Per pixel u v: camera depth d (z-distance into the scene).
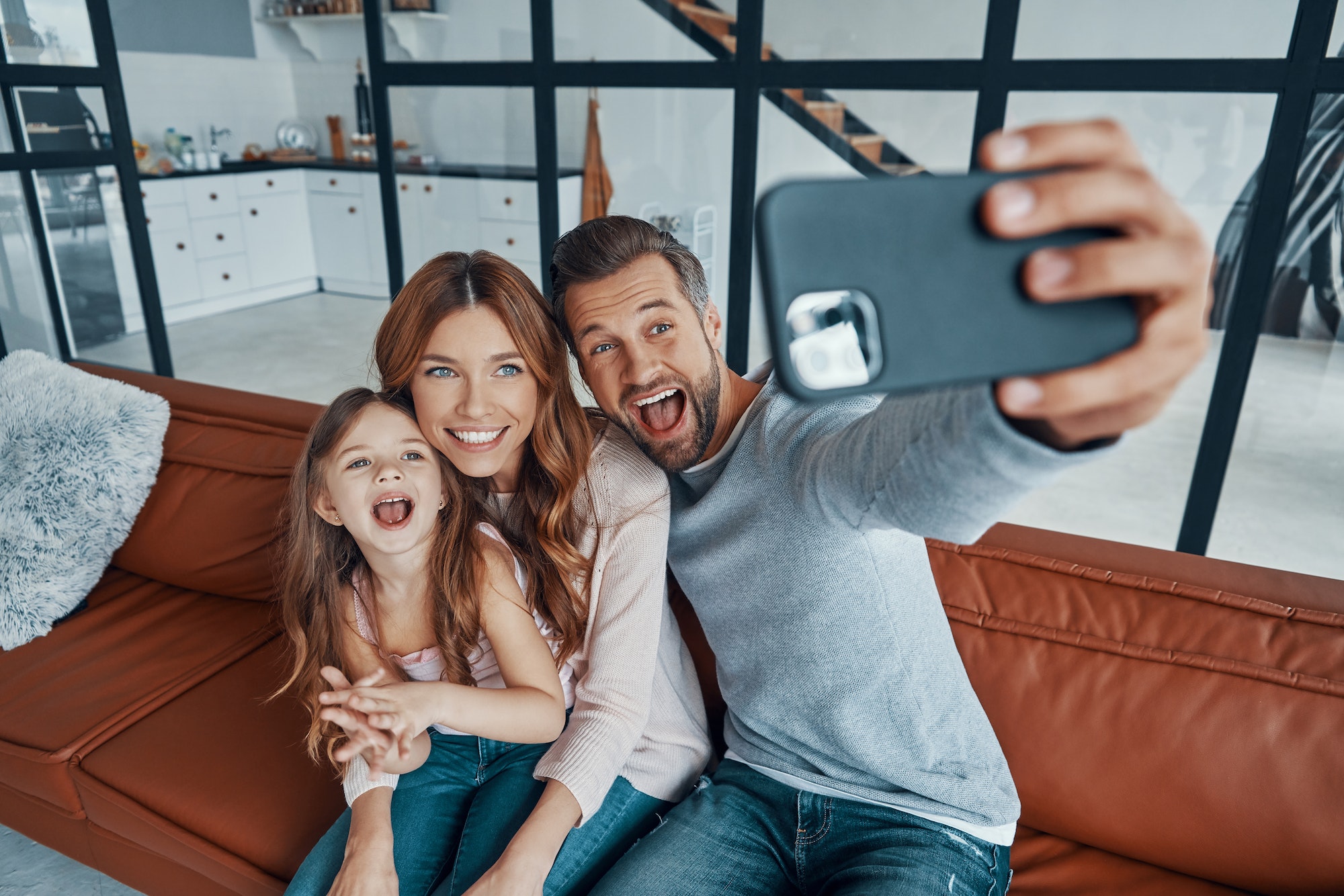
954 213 0.36
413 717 0.93
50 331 3.87
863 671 0.99
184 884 1.28
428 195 3.93
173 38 6.30
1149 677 1.09
